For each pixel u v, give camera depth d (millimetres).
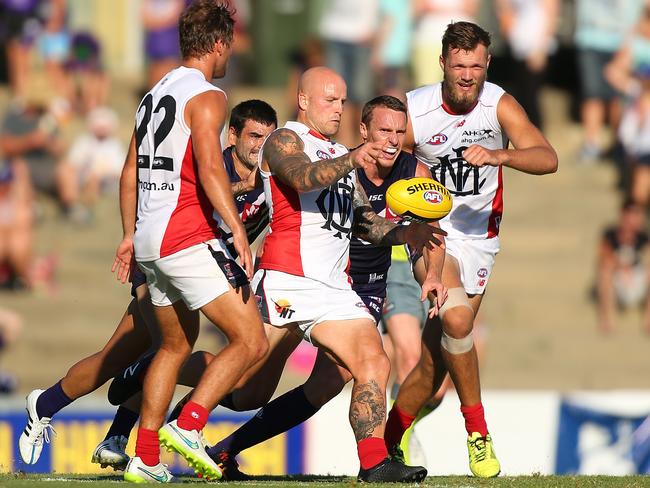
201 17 18688
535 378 45312
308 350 43125
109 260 49562
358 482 18500
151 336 20672
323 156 19000
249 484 18312
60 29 52125
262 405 21750
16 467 29625
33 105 50656
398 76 49062
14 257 47156
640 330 48344
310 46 52844
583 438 34531
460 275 22078
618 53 53562
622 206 51938
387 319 26375
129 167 19500
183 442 17906
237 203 20891
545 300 49594
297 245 19109
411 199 18938
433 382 22266
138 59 61250
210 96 17797
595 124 55469
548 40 56281
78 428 30984
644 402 34844
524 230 52656
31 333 44844
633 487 19312
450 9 48250
